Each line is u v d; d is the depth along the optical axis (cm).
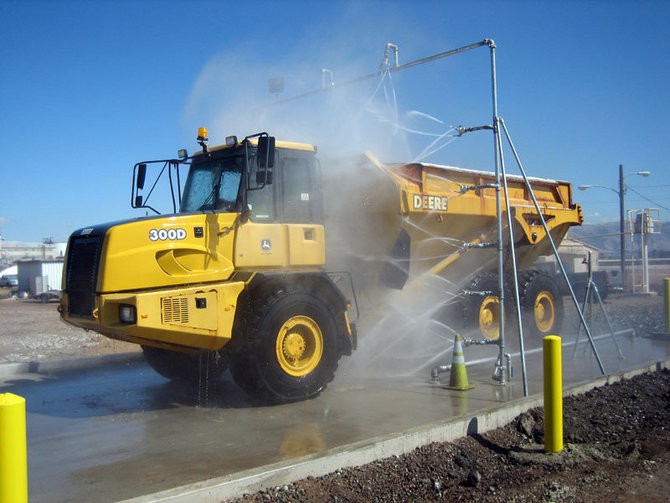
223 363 852
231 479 478
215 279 729
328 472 524
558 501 493
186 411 745
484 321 1091
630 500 494
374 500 494
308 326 766
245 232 751
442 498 506
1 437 355
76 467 550
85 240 728
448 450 598
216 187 794
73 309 738
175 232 711
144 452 588
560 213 1245
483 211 1052
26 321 2106
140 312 660
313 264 803
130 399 820
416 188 947
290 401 755
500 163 808
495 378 848
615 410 738
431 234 988
